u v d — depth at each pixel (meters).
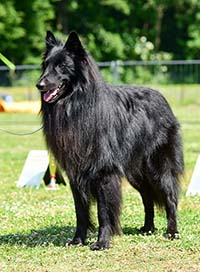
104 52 50.19
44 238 9.41
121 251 8.59
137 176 9.48
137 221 10.41
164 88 36.38
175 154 9.55
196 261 8.13
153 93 9.57
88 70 8.48
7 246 9.01
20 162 17.56
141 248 8.73
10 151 20.00
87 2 49.91
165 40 54.22
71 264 8.06
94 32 50.06
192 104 35.47
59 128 8.52
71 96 8.49
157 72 44.59
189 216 10.70
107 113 8.66
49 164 13.41
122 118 8.91
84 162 8.60
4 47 46.62
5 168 16.59
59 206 11.80
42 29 47.69
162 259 8.22
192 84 40.88
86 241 9.12
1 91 37.88
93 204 9.01
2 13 44.91
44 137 8.84
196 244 8.90
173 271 7.70
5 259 8.38
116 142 8.76
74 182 8.77
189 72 41.22
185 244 8.89
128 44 51.00
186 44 53.00
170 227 9.43
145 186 9.66
